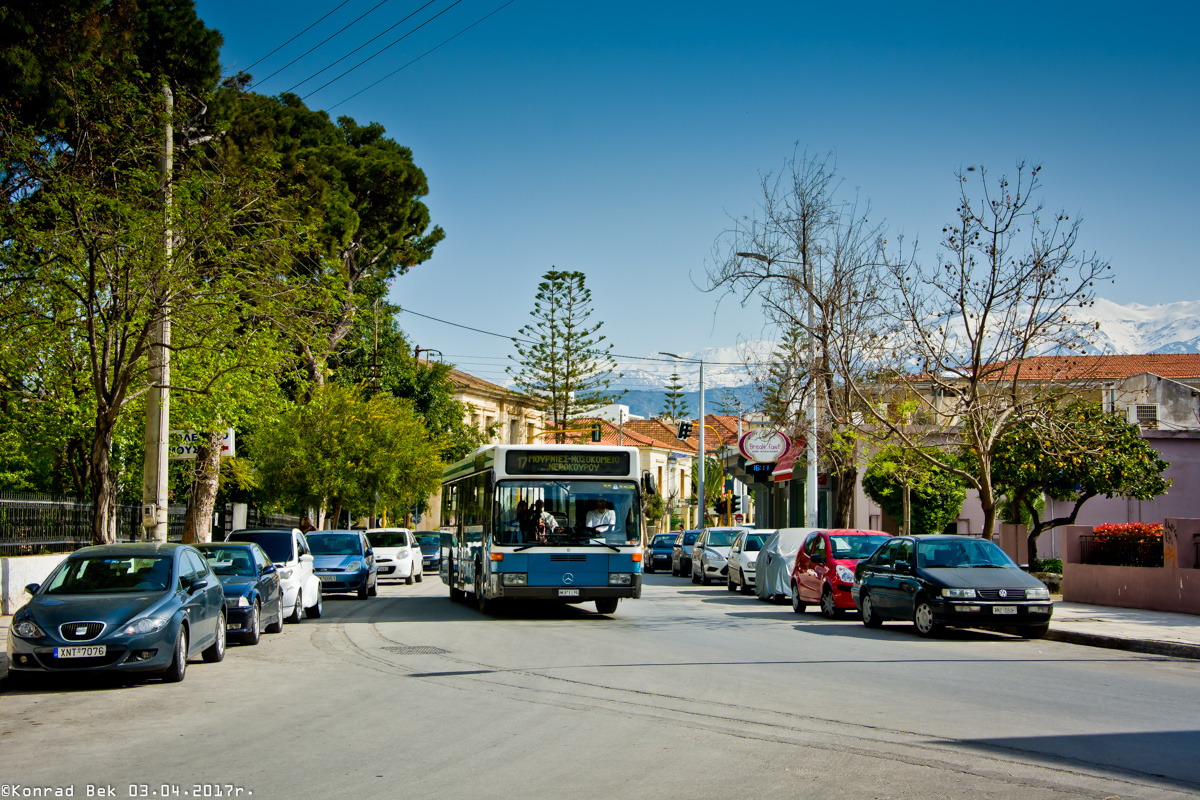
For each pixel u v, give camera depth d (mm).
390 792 6496
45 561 19391
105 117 17875
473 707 9711
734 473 49688
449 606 23797
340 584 25766
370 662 13453
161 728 8797
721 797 6301
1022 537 27078
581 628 18016
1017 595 15758
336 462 37719
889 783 6609
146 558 12602
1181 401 36344
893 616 17250
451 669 12578
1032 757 7355
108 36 17922
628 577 19094
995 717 8992
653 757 7422
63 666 10914
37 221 17500
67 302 18766
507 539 18984
